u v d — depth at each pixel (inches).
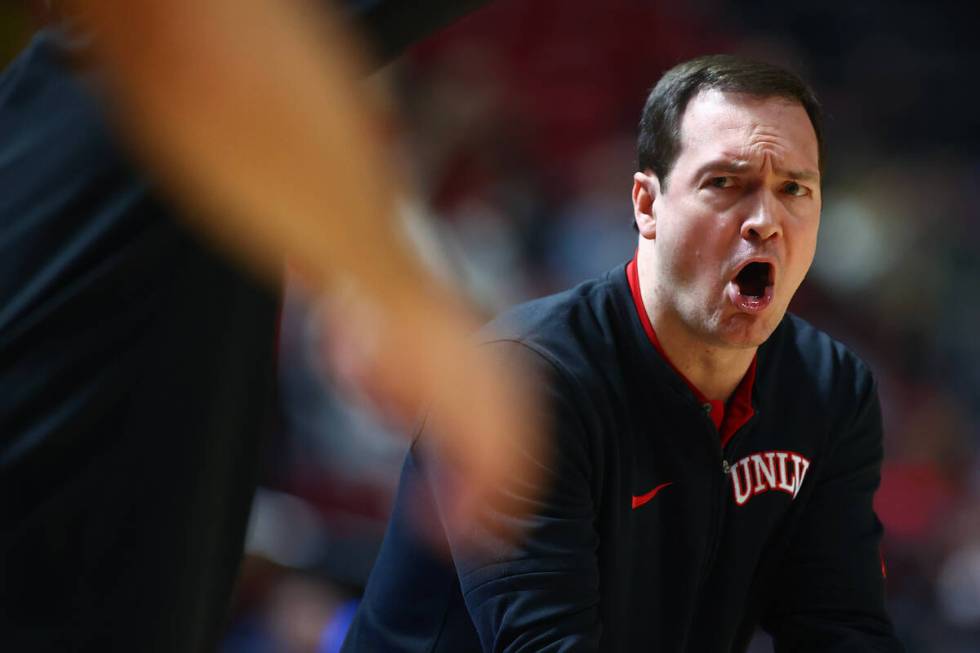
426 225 71.3
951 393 1049.5
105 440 161.3
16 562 158.4
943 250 1139.9
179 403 163.8
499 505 243.6
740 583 294.8
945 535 891.4
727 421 284.0
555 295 286.4
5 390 157.8
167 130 69.1
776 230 263.9
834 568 300.5
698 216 266.4
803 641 299.9
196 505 168.4
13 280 159.3
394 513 284.7
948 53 1268.5
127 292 159.0
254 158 66.6
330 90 68.2
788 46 1254.3
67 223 158.4
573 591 250.5
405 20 165.8
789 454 291.9
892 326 1099.3
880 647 295.6
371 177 67.3
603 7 1196.5
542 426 257.4
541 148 1156.5
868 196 1179.3
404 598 285.6
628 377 274.7
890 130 1239.5
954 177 1198.9
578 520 257.6
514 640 244.8
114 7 71.9
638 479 275.4
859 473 307.0
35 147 160.6
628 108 1183.6
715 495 283.0
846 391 301.1
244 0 68.6
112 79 74.1
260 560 589.0
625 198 1134.4
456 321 67.1
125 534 163.3
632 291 281.9
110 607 163.6
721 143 263.9
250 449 180.7
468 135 1142.3
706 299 268.5
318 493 764.6
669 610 287.4
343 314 67.9
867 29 1270.9
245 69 67.4
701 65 274.4
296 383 769.6
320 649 575.5
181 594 169.2
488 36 1175.6
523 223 1117.7
